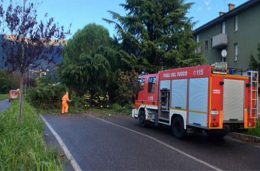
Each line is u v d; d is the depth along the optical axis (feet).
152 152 39.70
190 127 47.93
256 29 114.42
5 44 43.52
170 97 53.36
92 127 63.16
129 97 108.06
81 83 111.45
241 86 46.70
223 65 45.60
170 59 115.55
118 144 44.57
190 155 38.63
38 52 44.14
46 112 97.71
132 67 112.78
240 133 52.34
